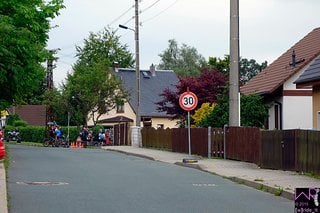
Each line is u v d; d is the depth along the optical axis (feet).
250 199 46.19
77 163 81.76
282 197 47.75
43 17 104.63
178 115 150.92
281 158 68.13
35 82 105.70
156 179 60.29
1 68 87.15
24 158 91.40
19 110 277.64
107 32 296.92
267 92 108.17
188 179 61.00
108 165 79.05
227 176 62.44
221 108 101.09
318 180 56.18
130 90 210.38
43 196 45.57
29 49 90.02
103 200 43.78
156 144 131.44
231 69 80.28
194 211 39.24
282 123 108.37
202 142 98.17
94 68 196.54
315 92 78.38
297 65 110.32
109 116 233.14
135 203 42.45
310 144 61.00
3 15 90.38
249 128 79.61
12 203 41.68
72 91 196.03
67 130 192.95
